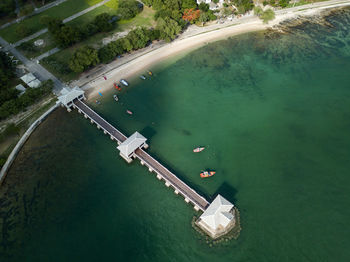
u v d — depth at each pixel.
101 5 157.25
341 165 85.12
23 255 69.06
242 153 89.69
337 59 122.19
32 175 85.88
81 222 74.94
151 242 70.88
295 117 99.81
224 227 70.19
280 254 67.44
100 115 103.00
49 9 154.62
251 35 137.62
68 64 118.94
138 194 80.94
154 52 128.75
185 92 111.50
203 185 81.81
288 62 122.50
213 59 125.69
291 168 85.06
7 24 144.50
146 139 88.75
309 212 74.75
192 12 138.12
